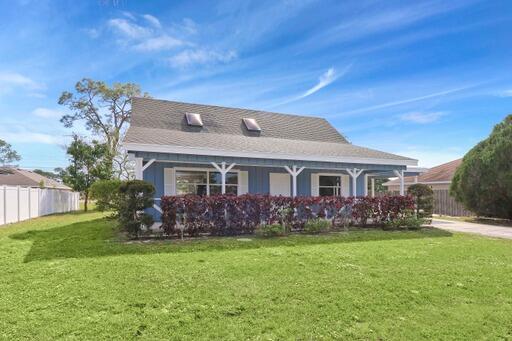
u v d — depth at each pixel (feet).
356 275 19.27
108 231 37.91
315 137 62.03
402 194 50.29
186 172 45.01
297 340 11.91
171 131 47.55
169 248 27.32
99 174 86.38
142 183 32.27
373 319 13.61
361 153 50.19
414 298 15.81
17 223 52.19
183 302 14.98
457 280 18.61
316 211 38.88
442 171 84.99
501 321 13.51
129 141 36.17
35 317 13.46
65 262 22.21
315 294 16.10
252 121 58.39
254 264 21.59
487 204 53.62
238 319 13.42
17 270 20.30
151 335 12.10
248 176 48.34
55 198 80.28
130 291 16.35
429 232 38.52
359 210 40.11
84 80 111.96
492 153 50.62
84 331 12.32
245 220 34.60
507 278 19.07
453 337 12.25
